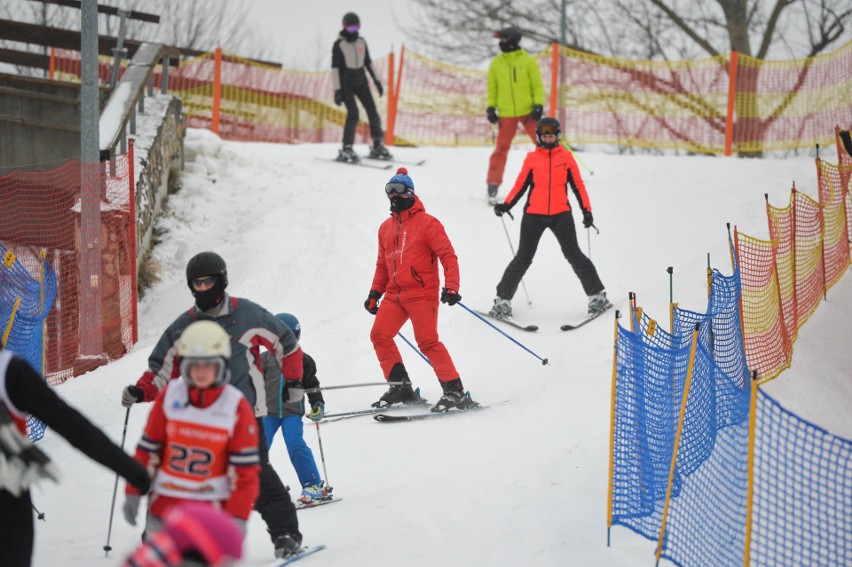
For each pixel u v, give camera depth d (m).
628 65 51.34
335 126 58.09
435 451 19.42
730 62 49.38
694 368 15.73
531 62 37.25
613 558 13.99
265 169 41.38
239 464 11.07
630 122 51.69
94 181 27.83
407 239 22.34
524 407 21.56
